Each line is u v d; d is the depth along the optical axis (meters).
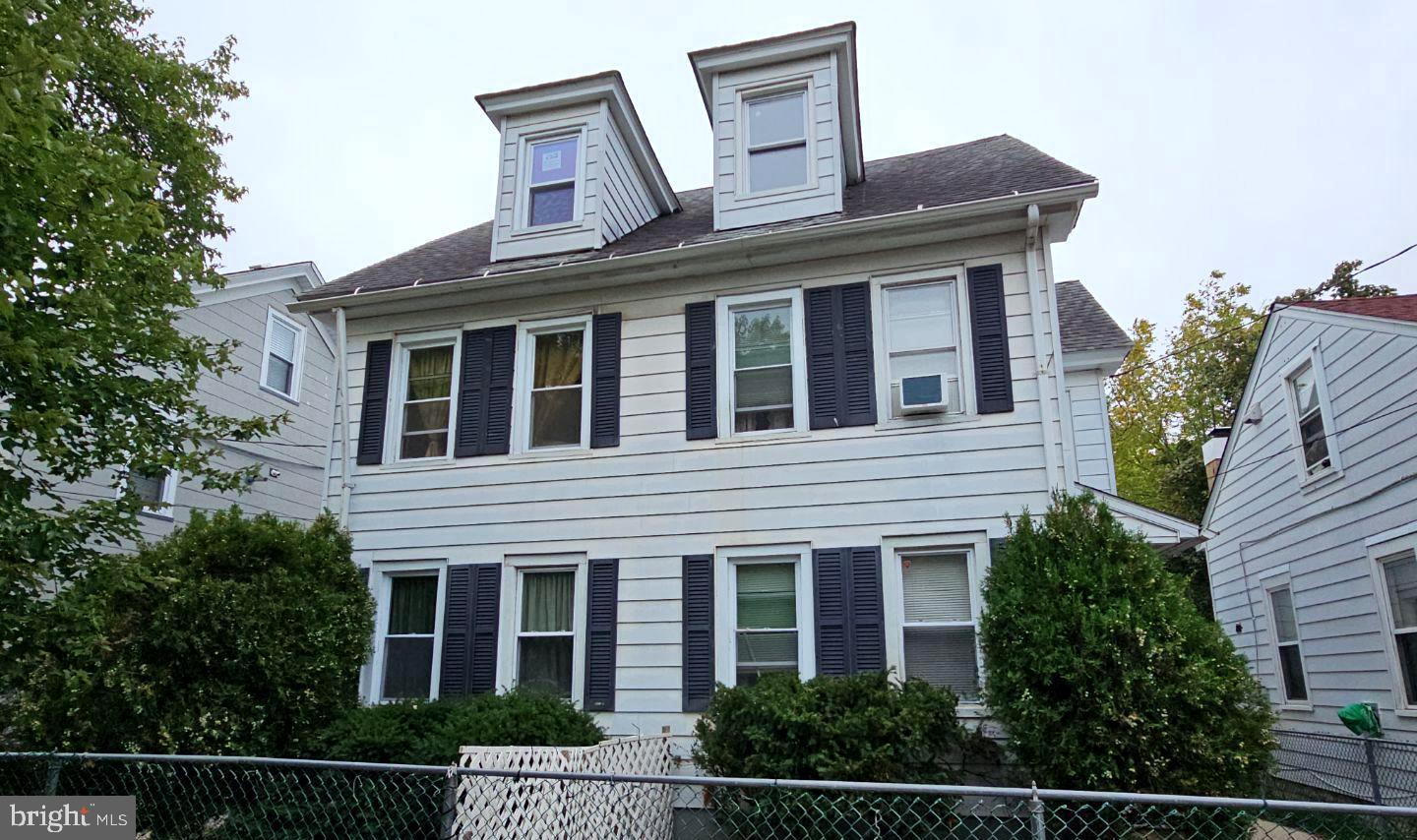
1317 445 10.11
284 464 13.87
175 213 11.69
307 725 7.04
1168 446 25.19
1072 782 5.75
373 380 9.66
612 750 6.44
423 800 6.17
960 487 7.62
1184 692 5.65
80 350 5.86
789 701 6.37
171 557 7.10
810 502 7.98
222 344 7.65
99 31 10.23
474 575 8.77
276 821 6.24
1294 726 10.77
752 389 8.55
